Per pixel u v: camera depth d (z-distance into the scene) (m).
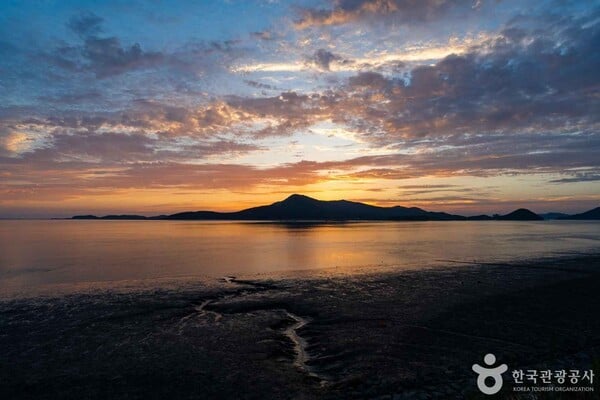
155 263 44.97
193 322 19.59
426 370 13.76
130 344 16.36
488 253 53.78
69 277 34.12
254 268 40.25
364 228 170.00
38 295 25.66
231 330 18.34
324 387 12.59
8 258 50.34
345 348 15.91
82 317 20.25
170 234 121.19
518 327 18.66
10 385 12.66
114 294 25.89
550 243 72.81
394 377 13.20
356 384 12.71
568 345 16.31
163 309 21.92
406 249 62.41
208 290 27.25
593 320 19.84
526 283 29.55
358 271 36.50
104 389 12.41
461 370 13.76
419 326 18.80
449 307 22.33
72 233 129.88
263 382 12.93
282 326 19.38
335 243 77.62
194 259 49.44
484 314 20.86
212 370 13.83
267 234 118.00
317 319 20.23
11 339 16.89
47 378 13.16
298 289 27.67
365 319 20.02
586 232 120.00
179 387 12.55
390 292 26.50
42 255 54.56
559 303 23.28
